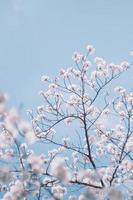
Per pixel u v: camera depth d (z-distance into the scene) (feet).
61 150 39.88
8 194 27.43
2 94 19.57
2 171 24.14
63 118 36.22
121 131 41.39
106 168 33.19
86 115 36.96
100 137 41.78
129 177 34.91
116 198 21.91
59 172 21.76
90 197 18.66
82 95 37.73
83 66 40.88
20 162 25.95
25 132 21.04
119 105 40.83
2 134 28.14
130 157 34.45
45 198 28.60
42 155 33.94
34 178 25.46
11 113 20.35
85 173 28.96
